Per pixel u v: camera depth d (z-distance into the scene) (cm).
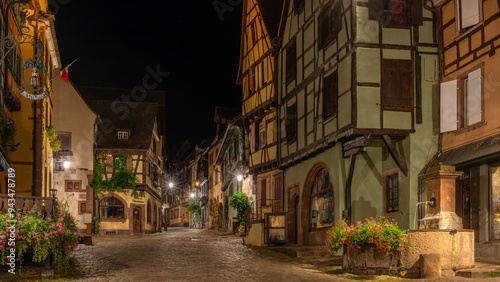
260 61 2280
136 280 1034
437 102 1460
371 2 1456
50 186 2344
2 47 1454
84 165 3206
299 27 1881
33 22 1906
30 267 1105
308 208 1873
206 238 2517
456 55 1395
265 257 1558
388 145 1427
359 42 1437
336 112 1526
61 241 1068
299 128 1852
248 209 2611
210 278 1069
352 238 1099
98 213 3359
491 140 1216
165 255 1571
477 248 1253
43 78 1950
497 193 1212
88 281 1016
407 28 1467
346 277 1073
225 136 3119
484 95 1271
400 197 1478
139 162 3534
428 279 988
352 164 1510
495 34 1239
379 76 1438
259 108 2258
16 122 1903
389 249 1064
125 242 2166
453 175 1070
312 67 1739
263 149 2277
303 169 1900
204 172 4684
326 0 1638
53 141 2333
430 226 1074
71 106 3225
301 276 1102
